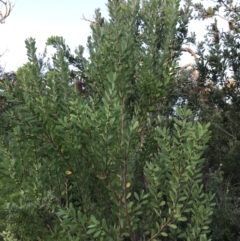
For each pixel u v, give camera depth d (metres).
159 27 3.87
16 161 2.92
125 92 3.39
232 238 4.58
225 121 6.22
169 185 3.01
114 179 3.00
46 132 2.92
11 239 2.61
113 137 2.82
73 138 2.86
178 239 3.78
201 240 2.81
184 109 2.76
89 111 2.91
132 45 3.56
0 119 3.19
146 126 3.83
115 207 3.09
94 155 2.93
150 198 3.16
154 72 3.65
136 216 3.24
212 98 6.16
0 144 3.00
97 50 3.51
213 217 4.67
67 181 3.22
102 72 3.43
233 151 5.82
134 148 3.48
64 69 3.72
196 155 2.65
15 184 2.83
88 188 3.26
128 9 3.84
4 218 2.70
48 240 2.84
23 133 2.96
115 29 3.57
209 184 4.82
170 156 2.73
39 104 3.09
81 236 2.80
